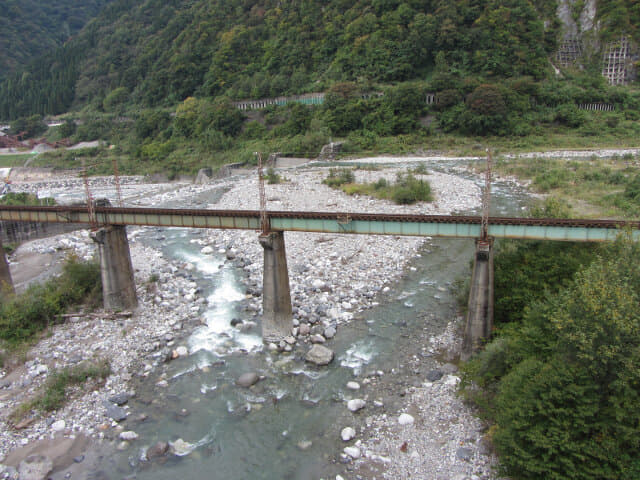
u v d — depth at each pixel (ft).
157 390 89.15
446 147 362.94
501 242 108.68
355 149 374.84
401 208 216.13
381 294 126.00
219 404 84.33
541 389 60.13
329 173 301.43
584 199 208.03
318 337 103.45
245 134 433.89
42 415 82.48
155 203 258.16
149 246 183.73
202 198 266.16
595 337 57.57
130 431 77.77
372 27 455.63
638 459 53.67
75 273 129.18
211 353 101.60
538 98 406.41
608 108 408.26
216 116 437.58
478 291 86.17
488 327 87.35
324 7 510.17
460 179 271.90
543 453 57.82
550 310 72.84
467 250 158.81
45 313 114.93
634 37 471.21
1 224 179.63
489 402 73.26
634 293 60.23
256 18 536.42
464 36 429.79
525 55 425.28
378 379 88.38
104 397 87.04
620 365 57.16
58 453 73.31
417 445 70.64
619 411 55.21
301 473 67.36
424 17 438.40
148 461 71.15
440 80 401.90
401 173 285.23
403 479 64.75
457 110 387.34
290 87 463.83
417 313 113.39
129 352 102.06
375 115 395.75
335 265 147.95
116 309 119.85
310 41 494.59
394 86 418.72
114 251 118.11
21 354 101.40
